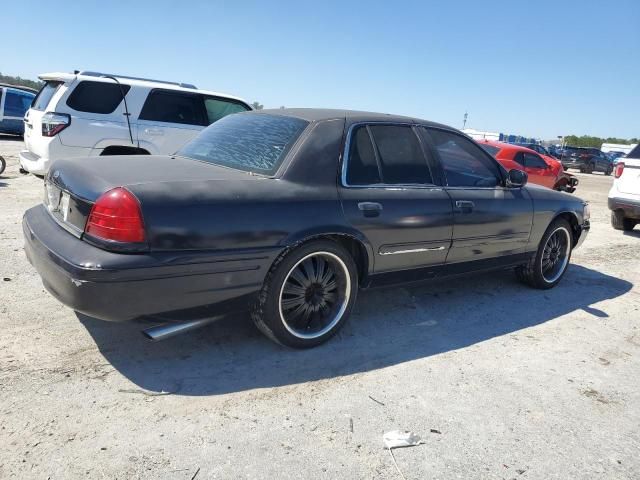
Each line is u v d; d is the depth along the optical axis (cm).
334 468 235
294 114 369
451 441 262
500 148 1216
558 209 506
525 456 256
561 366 359
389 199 361
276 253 304
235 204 292
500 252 461
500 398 308
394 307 440
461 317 433
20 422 246
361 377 318
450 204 400
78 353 314
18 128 1886
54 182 324
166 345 333
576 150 3253
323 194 330
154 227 266
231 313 306
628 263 689
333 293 354
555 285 543
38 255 292
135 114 743
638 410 309
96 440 239
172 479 219
